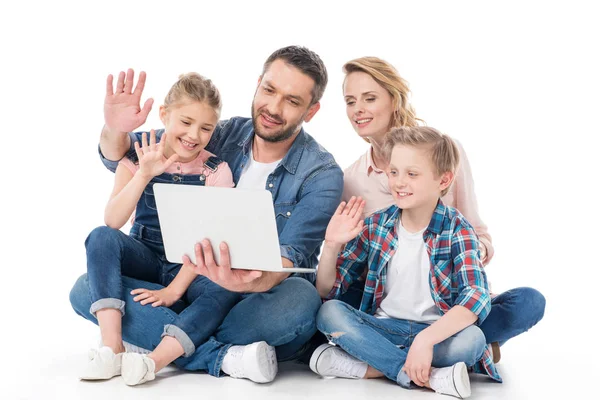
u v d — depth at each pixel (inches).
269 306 99.4
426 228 103.5
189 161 111.4
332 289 106.8
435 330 95.1
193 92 106.7
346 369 100.7
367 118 115.6
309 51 109.5
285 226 107.9
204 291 103.6
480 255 103.3
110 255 102.5
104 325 100.0
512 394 96.6
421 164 100.7
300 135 113.3
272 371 97.7
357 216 101.8
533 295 103.7
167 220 96.2
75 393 91.2
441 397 93.0
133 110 106.7
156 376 99.1
